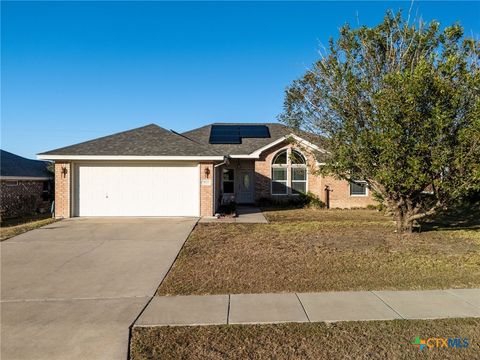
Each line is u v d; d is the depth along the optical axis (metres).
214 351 4.22
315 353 4.15
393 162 9.73
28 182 19.41
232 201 20.31
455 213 16.91
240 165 22.19
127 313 5.34
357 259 8.33
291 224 13.62
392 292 6.09
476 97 9.50
